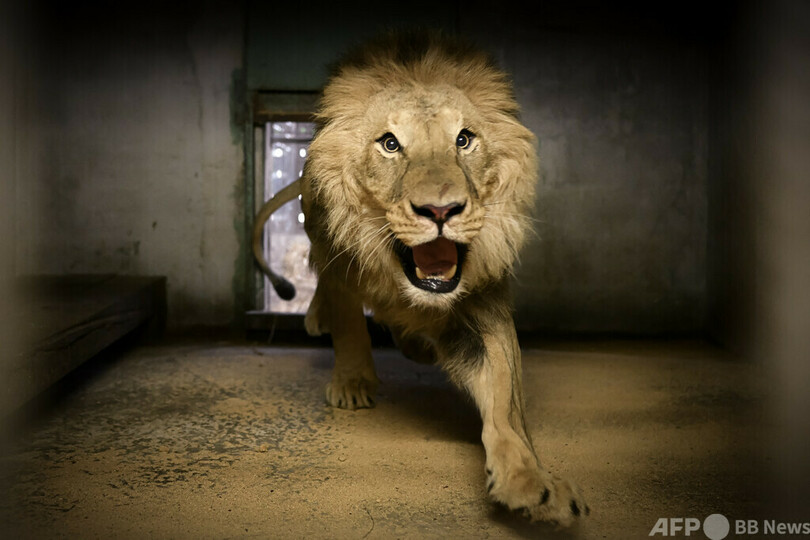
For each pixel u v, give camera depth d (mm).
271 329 6516
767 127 5355
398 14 6578
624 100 6656
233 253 6676
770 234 5312
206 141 6641
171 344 6363
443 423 4164
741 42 5828
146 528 2785
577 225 6695
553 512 2664
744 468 3465
